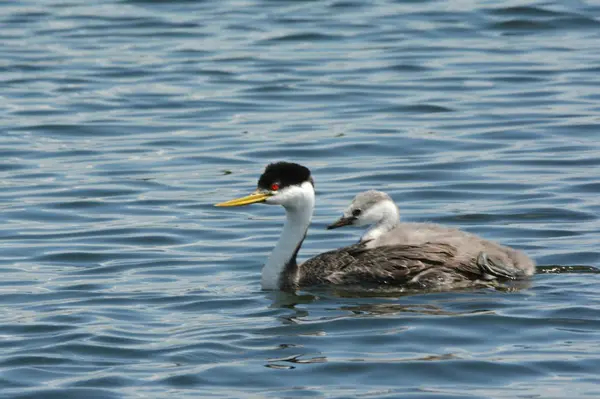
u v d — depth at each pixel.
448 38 29.92
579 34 29.94
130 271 15.45
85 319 13.24
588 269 14.91
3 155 21.67
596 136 22.05
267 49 29.30
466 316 13.01
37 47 29.59
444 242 14.77
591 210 17.73
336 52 28.92
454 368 11.49
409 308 13.45
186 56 28.77
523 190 18.94
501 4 32.38
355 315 13.23
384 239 15.27
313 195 14.88
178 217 18.08
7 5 34.09
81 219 18.06
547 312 13.05
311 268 14.71
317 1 33.97
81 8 33.72
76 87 26.39
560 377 11.24
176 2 34.22
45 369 11.67
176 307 13.77
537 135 22.23
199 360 11.85
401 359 11.75
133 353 12.08
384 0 33.81
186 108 24.80
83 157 21.59
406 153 21.39
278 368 11.59
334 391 11.03
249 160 21.25
